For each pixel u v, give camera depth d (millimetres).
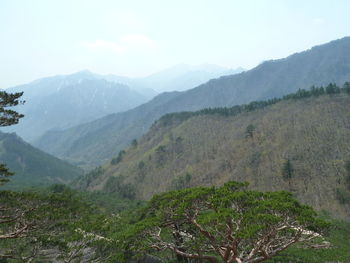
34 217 15648
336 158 82562
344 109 106625
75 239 17109
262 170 91062
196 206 16625
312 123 104812
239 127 134000
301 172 82062
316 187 75125
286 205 13844
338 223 45094
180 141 143500
